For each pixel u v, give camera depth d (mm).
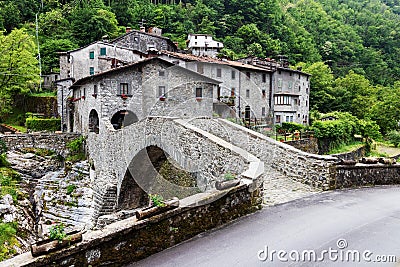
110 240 4520
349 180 10242
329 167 9633
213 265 4684
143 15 66500
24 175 21594
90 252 4320
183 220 5586
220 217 6398
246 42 67312
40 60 47844
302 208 7621
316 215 7094
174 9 73312
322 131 27844
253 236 5797
